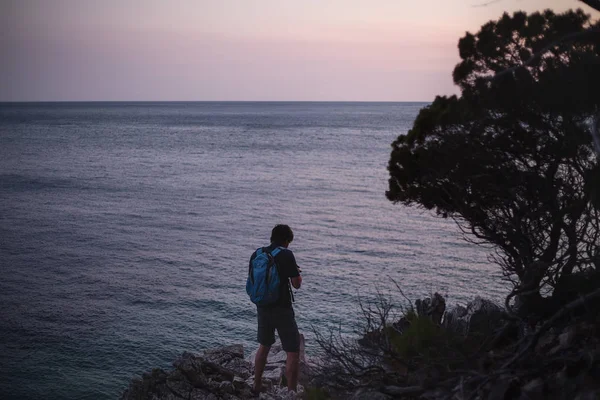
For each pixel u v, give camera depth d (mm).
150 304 30469
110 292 32562
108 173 94688
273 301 6328
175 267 38406
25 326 26625
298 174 95562
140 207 63219
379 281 34344
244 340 25562
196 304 30516
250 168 103875
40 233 48750
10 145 143750
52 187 77812
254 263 6453
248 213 60281
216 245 45219
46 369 21922
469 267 37688
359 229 52125
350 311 27953
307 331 24594
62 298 31312
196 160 116562
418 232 50750
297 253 42531
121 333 26016
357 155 128000
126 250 43125
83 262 39438
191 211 61156
